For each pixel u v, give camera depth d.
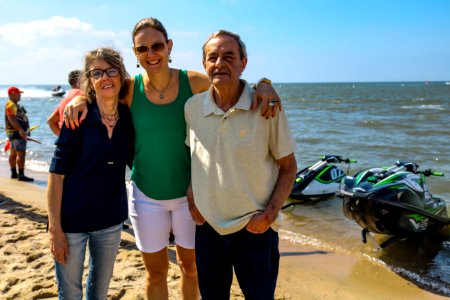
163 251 3.10
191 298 3.21
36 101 59.91
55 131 4.77
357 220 5.47
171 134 2.84
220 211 2.54
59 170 2.57
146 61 2.80
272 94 2.45
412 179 5.45
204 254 2.63
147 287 3.19
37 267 4.33
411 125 20.16
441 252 5.48
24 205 6.97
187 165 2.95
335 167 7.98
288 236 6.08
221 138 2.49
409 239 5.75
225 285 2.66
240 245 2.52
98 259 2.77
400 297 4.33
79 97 2.68
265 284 2.52
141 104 2.86
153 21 2.83
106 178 2.67
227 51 2.46
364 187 5.32
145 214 2.98
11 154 9.86
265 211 2.47
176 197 2.96
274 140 2.50
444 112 29.27
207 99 2.59
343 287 4.52
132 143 2.88
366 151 12.90
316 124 21.23
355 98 59.06
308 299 4.19
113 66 2.62
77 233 2.63
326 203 7.66
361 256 5.36
